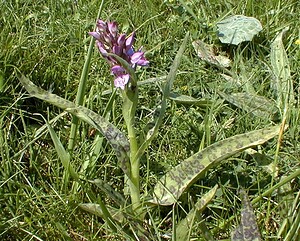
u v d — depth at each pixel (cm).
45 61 45
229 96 42
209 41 53
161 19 55
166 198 31
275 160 33
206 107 40
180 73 45
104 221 32
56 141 30
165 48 49
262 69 47
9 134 38
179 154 38
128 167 30
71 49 46
